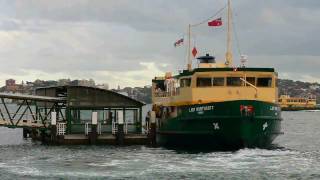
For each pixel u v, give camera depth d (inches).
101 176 1723.7
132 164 1972.2
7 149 2630.4
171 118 2564.0
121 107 2901.1
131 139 2795.3
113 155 2281.0
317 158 2134.6
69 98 2856.8
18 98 2891.2
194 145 2416.3
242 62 2481.5
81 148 2603.3
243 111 2208.4
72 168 1886.1
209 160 2041.1
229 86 2401.6
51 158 2181.3
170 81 2691.9
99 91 2883.9
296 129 5201.8
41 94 3287.4
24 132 3742.6
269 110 2293.3
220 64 2586.1
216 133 2278.5
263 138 2303.2
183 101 2463.1
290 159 2080.5
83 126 2854.3
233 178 1694.1
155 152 2388.0
